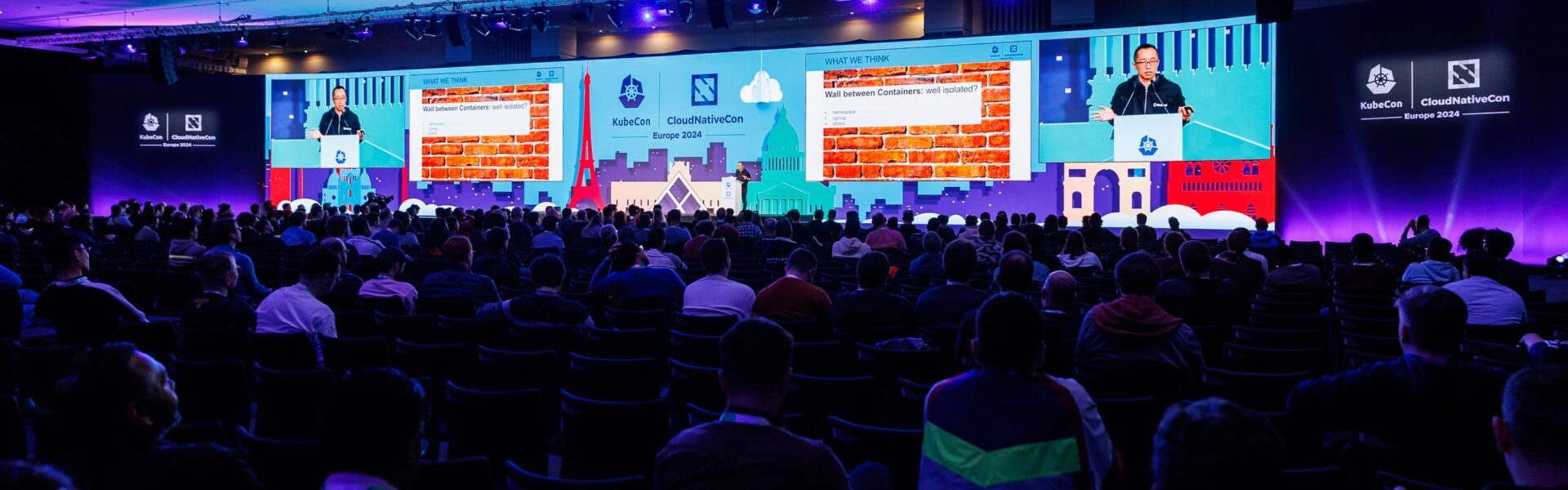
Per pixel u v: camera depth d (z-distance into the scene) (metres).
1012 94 18.31
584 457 3.72
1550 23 14.65
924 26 20.91
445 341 5.70
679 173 20.59
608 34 24.66
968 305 5.07
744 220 15.18
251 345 5.06
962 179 18.67
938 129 18.80
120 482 2.08
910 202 19.05
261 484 2.26
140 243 11.55
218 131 23.83
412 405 1.93
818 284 8.24
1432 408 2.97
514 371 4.78
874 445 3.25
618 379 4.57
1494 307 5.45
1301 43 16.52
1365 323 5.65
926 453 2.75
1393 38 15.84
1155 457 1.55
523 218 14.95
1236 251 8.09
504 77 21.77
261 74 25.33
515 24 19.00
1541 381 1.84
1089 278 7.64
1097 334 4.23
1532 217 14.87
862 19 22.53
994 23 19.20
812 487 2.35
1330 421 3.20
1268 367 4.58
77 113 26.47
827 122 19.55
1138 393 4.08
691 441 2.42
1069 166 18.03
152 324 5.30
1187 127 17.25
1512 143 14.96
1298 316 5.75
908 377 4.53
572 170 21.36
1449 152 15.47
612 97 21.06
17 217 17.41
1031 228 10.31
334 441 1.90
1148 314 4.20
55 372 4.78
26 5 20.78
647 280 6.79
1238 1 18.94
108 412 2.10
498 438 3.83
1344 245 13.19
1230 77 16.94
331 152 23.11
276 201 23.50
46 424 3.23
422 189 22.47
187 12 21.50
